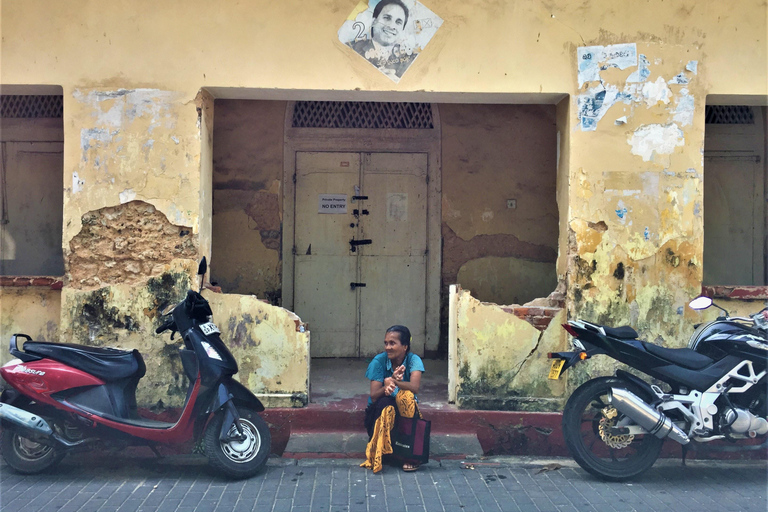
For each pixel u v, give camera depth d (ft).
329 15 17.13
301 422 17.03
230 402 13.93
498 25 17.25
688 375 14.32
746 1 17.30
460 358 17.48
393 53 17.20
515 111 24.23
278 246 23.89
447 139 24.20
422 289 24.21
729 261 22.70
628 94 17.22
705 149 22.72
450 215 24.22
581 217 17.20
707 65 17.31
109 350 14.98
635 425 14.26
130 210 17.06
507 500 13.33
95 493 13.33
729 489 14.19
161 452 16.10
